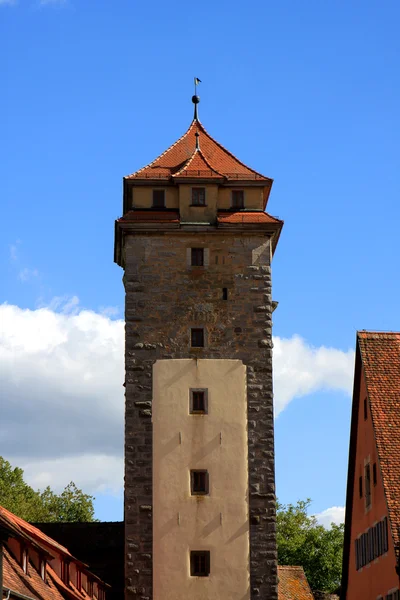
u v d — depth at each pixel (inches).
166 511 1924.2
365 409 2095.2
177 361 1988.2
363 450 2112.5
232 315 2016.5
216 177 2073.1
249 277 2033.7
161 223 2041.1
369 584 2049.7
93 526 2723.9
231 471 1945.1
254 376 1987.0
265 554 1911.9
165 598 1887.3
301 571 3223.4
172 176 2068.2
